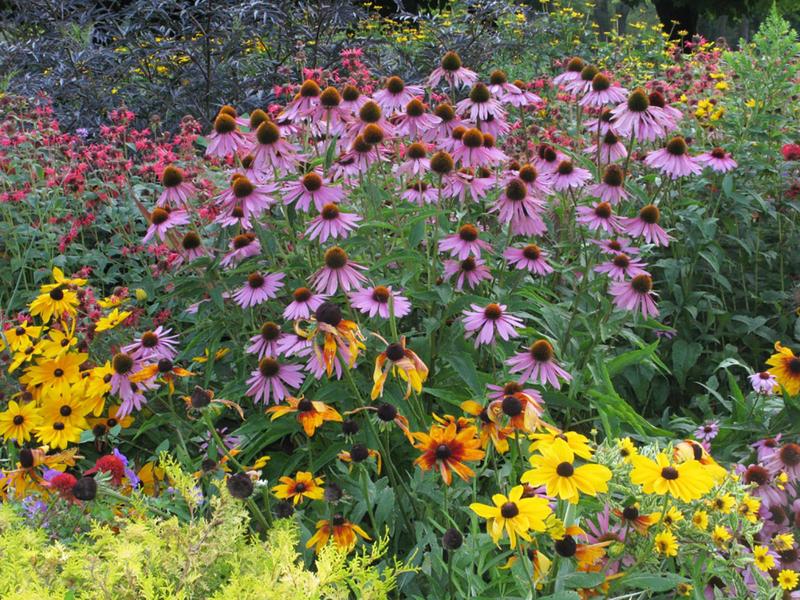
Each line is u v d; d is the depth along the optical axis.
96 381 3.12
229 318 3.34
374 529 2.68
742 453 3.37
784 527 2.74
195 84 7.59
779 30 5.32
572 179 3.69
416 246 3.45
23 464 2.52
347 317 3.20
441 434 2.49
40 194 4.73
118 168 4.75
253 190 3.21
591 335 3.61
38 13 8.45
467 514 2.78
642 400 3.98
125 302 3.87
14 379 3.45
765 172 4.92
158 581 2.10
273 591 2.07
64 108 7.48
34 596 1.95
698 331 4.47
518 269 3.49
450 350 3.17
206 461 2.66
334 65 8.07
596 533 2.47
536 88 6.26
